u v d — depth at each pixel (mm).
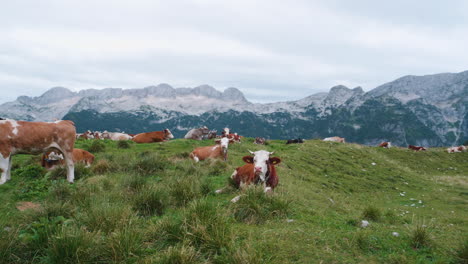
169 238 4930
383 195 16078
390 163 24922
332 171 18844
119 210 5605
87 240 4344
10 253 4180
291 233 5289
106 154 14797
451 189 19469
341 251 4715
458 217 11961
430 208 13789
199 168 12172
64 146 9867
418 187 19156
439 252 4949
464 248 4629
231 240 4695
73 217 5941
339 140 41406
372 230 6078
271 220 6105
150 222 5605
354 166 21391
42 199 7832
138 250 4438
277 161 9000
